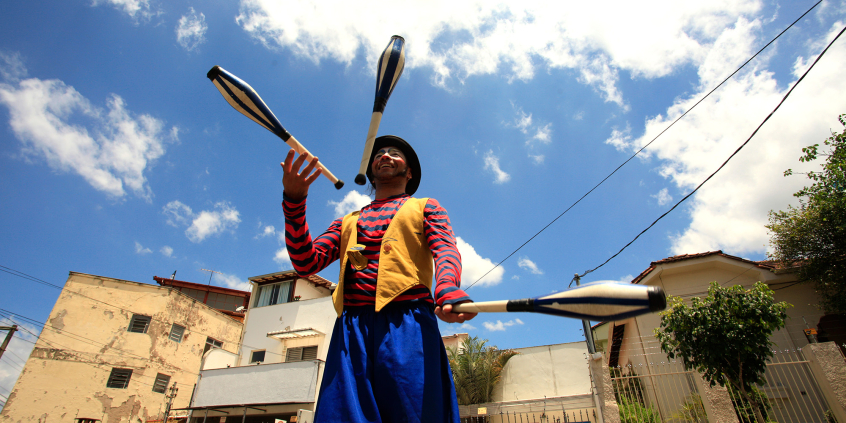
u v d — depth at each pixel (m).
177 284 27.19
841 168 9.56
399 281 1.49
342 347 1.44
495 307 1.13
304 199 1.67
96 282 18.62
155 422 17.80
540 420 12.80
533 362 16.16
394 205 1.80
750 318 7.17
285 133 1.59
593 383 8.06
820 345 7.10
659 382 9.38
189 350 20.16
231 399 15.73
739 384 7.14
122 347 18.11
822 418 8.48
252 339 19.47
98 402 17.03
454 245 1.54
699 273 11.84
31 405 16.09
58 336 17.28
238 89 1.62
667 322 8.06
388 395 1.31
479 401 15.98
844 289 9.84
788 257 10.76
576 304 1.04
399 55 1.83
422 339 1.41
